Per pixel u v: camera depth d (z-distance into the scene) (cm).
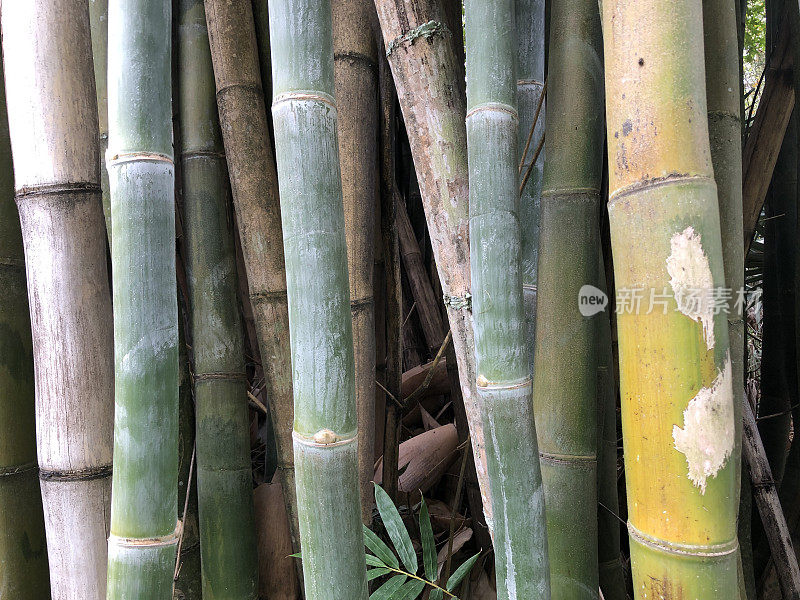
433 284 183
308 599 60
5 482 98
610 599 101
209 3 102
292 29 58
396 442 129
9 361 98
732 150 66
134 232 64
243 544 102
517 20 81
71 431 87
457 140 73
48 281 86
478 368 60
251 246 103
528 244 79
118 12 64
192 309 104
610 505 101
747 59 198
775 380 138
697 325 47
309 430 59
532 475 59
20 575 99
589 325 70
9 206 99
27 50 86
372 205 105
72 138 87
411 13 73
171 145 67
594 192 69
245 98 102
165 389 66
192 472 108
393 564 92
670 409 48
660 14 48
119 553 65
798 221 116
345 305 60
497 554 60
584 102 68
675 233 47
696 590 47
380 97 117
